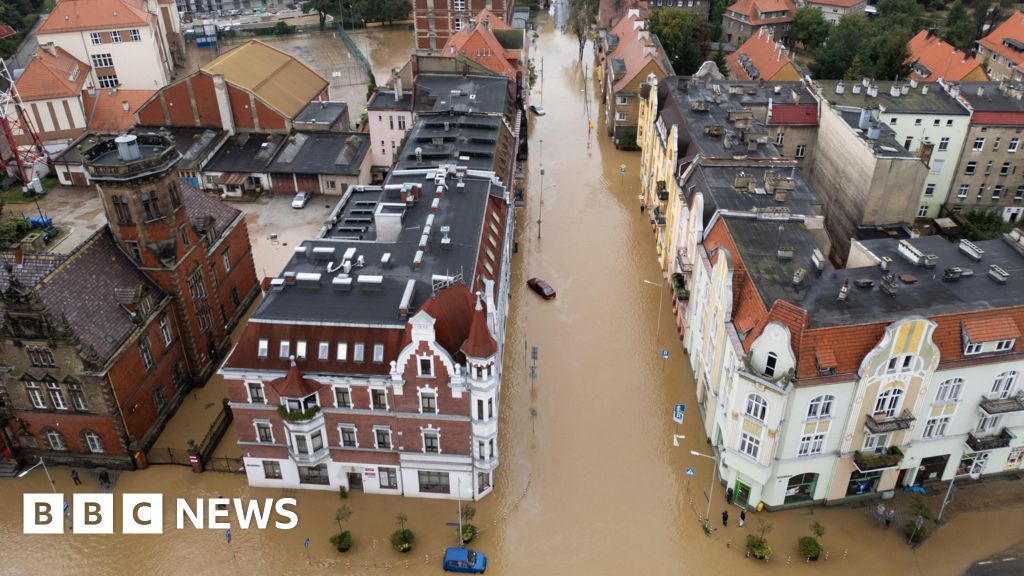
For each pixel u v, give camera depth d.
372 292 65.94
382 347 61.72
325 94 150.88
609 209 121.69
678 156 98.00
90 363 63.69
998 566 60.69
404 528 63.97
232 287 88.06
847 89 112.12
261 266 103.44
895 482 66.19
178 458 71.38
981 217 106.19
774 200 80.19
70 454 69.75
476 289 69.44
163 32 183.62
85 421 67.12
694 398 79.75
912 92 110.56
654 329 91.19
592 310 95.06
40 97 129.62
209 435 71.81
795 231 73.88
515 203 120.75
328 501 67.00
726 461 64.88
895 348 57.44
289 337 62.31
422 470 65.88
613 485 69.00
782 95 112.94
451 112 111.44
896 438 62.72
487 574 60.44
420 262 69.75
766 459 61.59
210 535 63.56
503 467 70.88
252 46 142.75
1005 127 103.25
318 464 66.62
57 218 115.62
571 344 88.50
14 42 189.50
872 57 156.88
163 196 70.88
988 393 62.56
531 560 61.72
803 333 57.75
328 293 65.94
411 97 126.25
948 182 108.69
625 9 187.25
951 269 65.06
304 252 71.81
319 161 122.81
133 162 68.06
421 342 58.78
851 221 95.75
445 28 184.38
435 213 80.31
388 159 127.56
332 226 84.50
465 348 59.50
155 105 129.38
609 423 76.44
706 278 75.38
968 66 138.00
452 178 88.94
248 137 130.25
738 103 109.56
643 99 128.50
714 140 95.62
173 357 76.25
